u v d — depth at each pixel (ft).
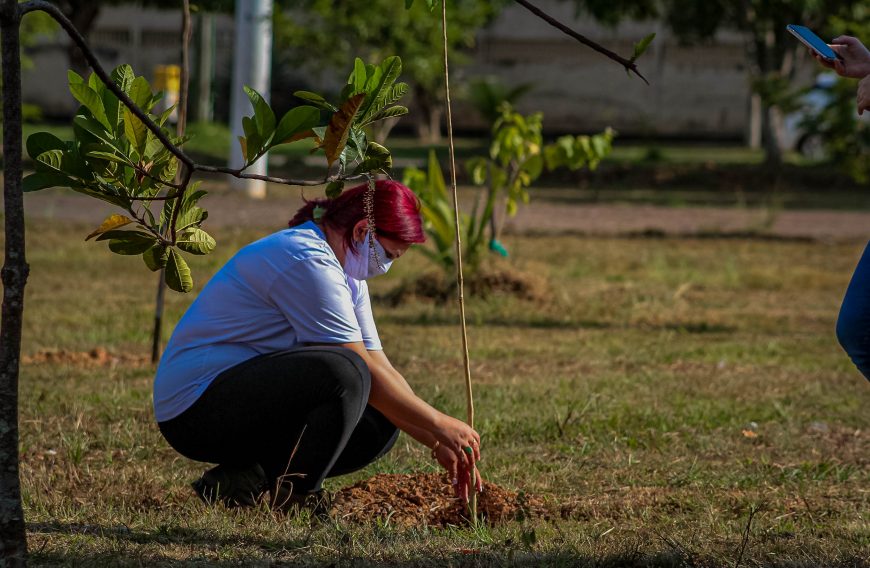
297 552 15.23
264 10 88.17
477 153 131.64
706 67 169.27
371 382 16.97
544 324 42.55
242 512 17.13
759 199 109.29
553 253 64.80
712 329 42.80
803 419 27.17
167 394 16.92
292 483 17.29
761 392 30.42
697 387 30.96
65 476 20.02
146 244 13.21
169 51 171.73
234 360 16.72
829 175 119.55
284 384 16.35
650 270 58.85
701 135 170.71
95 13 128.67
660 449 23.73
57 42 167.84
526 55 170.71
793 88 115.96
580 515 18.65
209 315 16.78
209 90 148.87
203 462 19.54
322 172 111.96
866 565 15.40
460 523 17.95
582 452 23.09
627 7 119.24
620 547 15.71
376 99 13.00
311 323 16.49
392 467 21.18
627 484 20.92
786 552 16.03
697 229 81.61
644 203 102.37
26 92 168.86
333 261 16.65
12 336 12.84
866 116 79.10
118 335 37.42
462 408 26.45
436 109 156.04
